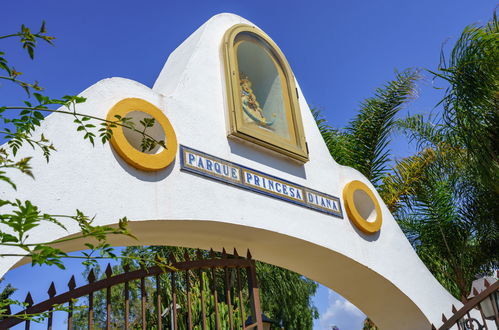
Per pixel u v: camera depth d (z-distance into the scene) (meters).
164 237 6.30
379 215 8.66
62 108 5.41
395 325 8.62
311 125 8.71
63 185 5.10
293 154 7.70
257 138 7.23
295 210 7.39
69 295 4.64
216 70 7.54
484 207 11.51
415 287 8.52
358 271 8.09
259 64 8.55
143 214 5.61
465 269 11.97
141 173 5.78
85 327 16.86
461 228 12.08
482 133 9.20
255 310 6.18
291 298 17.42
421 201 12.30
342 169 8.68
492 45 9.20
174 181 6.05
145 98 6.30
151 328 9.41
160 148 6.16
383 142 12.62
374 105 12.71
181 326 8.55
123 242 6.04
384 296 8.41
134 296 18.72
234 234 6.75
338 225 7.95
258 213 6.83
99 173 5.41
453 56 9.44
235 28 8.02
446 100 9.50
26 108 3.04
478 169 9.39
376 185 12.56
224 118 7.18
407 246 8.93
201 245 6.89
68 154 5.26
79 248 5.67
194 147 6.52
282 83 8.50
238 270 6.21
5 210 4.63
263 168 7.27
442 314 7.94
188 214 6.01
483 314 7.51
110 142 5.62
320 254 7.70
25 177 4.87
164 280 10.87
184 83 6.95
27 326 4.32
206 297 8.78
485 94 9.15
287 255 7.65
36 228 4.79
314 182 7.99
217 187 6.50
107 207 5.34
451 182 11.78
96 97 5.77
